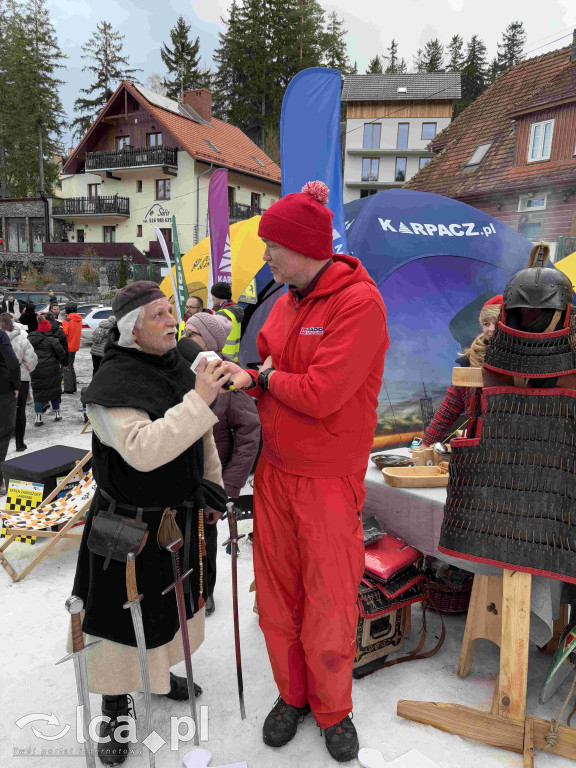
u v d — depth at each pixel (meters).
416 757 1.90
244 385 1.83
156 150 27.38
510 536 2.03
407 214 5.03
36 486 3.82
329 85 3.93
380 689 2.30
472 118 17.89
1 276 32.91
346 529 1.87
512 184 14.60
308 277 1.83
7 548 3.76
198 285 8.98
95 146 30.77
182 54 49.06
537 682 2.35
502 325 2.02
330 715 1.95
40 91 47.81
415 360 4.85
